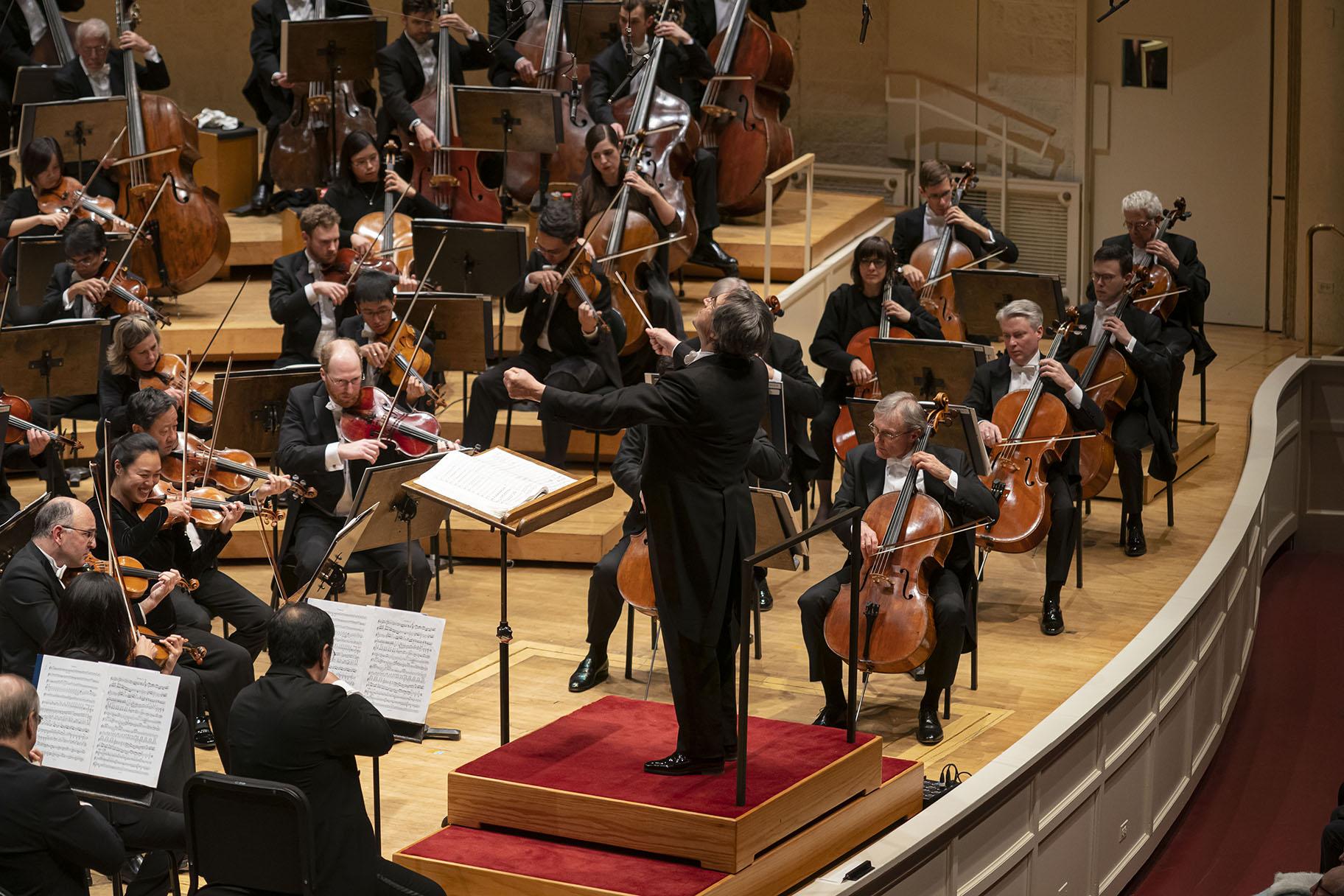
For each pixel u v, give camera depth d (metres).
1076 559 13.35
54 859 7.20
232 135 18.28
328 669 8.10
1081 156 20.36
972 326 14.07
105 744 7.62
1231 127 19.62
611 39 17.28
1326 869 9.51
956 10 20.59
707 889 7.58
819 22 21.22
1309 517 18.14
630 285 13.38
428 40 16.22
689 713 8.05
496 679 11.04
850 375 13.29
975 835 9.26
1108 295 13.42
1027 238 20.78
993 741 10.11
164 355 12.44
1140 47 19.92
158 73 16.55
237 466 11.02
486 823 8.33
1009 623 12.05
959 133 20.92
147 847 7.98
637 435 10.60
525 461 8.63
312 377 11.52
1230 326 20.20
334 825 7.38
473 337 12.68
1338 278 19.00
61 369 11.95
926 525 10.02
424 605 12.38
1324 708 14.18
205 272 15.21
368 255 13.78
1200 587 12.37
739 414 7.54
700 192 15.82
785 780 8.11
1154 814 11.83
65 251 13.13
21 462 13.41
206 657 9.47
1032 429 11.84
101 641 8.17
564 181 16.41
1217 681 13.22
